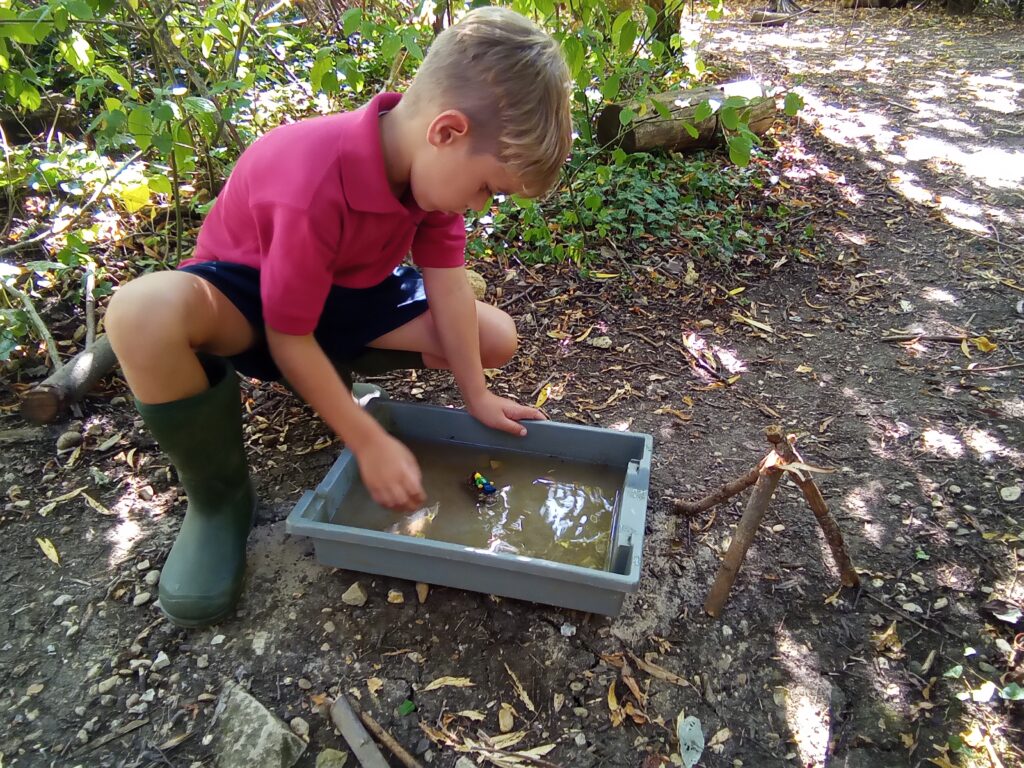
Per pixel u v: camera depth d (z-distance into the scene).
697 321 2.71
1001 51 7.17
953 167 4.20
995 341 2.62
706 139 3.96
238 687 1.40
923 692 1.44
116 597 1.58
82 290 2.44
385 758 1.32
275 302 1.28
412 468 1.36
